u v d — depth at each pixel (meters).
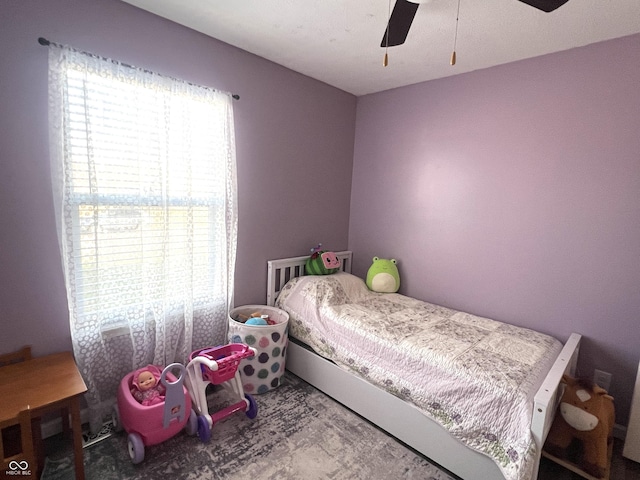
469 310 2.63
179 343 2.19
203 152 2.17
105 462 1.67
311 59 2.44
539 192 2.24
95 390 1.85
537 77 2.21
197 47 2.10
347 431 1.98
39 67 1.59
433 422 1.75
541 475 1.73
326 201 3.14
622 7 1.62
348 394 2.17
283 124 2.67
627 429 1.87
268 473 1.66
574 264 2.14
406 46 2.14
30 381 1.50
